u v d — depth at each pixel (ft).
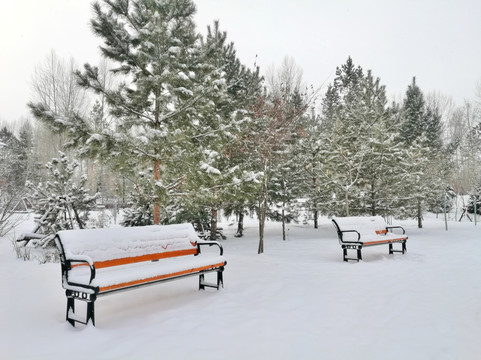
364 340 11.38
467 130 163.43
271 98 43.57
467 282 20.30
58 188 36.81
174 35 29.53
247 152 43.86
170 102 27.76
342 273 23.06
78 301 16.01
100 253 14.58
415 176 58.23
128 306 15.39
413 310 14.73
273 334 11.87
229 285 19.54
